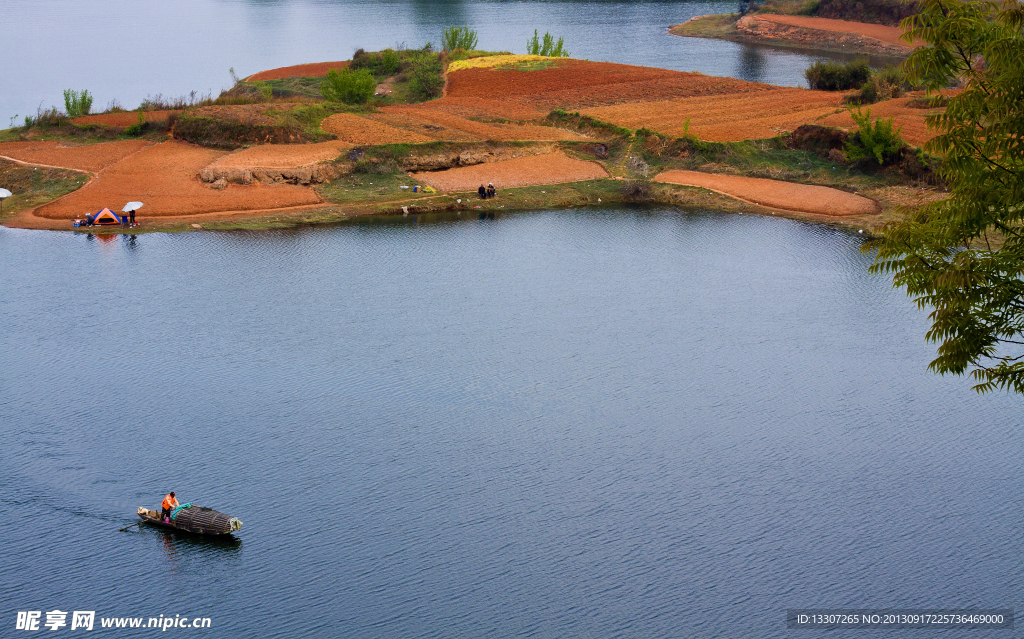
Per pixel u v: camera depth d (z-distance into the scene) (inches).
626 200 3449.8
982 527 1489.9
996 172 730.2
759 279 2623.0
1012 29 739.4
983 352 765.3
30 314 2265.0
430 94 5206.7
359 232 2994.6
